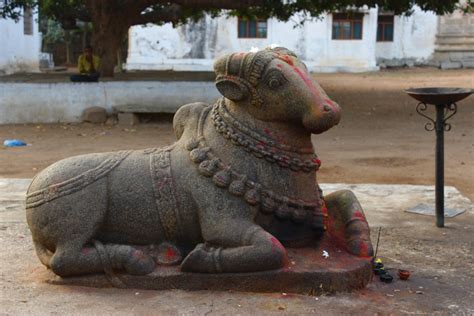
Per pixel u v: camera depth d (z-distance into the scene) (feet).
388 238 14.38
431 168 26.45
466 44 94.43
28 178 23.50
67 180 10.70
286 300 10.04
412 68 94.68
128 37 90.58
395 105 49.80
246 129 10.73
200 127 11.23
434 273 11.87
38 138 34.60
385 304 10.12
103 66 45.91
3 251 13.02
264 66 10.53
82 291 10.50
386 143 33.19
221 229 10.36
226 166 10.61
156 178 10.74
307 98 10.43
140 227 10.82
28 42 76.95
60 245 10.61
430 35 95.66
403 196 18.71
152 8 57.21
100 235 10.90
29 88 39.47
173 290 10.46
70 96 39.83
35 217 10.76
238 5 42.42
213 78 43.29
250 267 10.21
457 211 16.84
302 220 10.94
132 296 10.26
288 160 10.75
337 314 9.64
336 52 90.43
